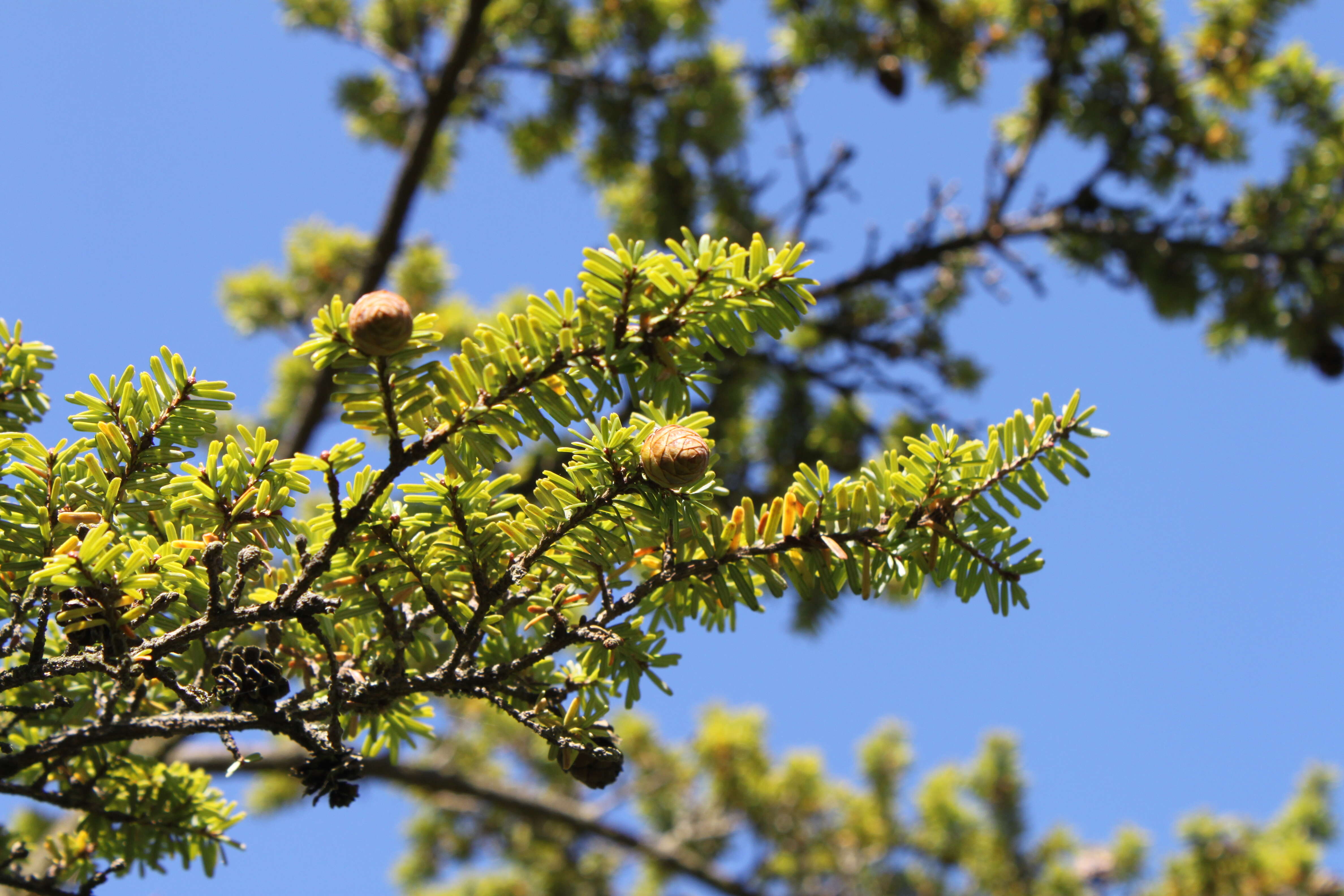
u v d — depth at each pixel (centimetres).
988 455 163
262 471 157
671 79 914
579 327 154
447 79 765
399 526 161
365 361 147
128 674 151
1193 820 845
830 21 869
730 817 1005
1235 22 784
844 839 1005
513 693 168
